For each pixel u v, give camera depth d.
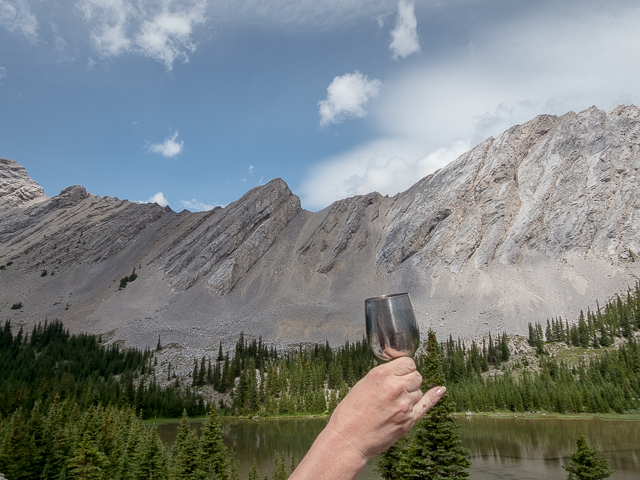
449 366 142.38
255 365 165.50
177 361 175.88
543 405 115.69
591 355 149.50
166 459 52.81
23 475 52.16
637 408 112.12
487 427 95.56
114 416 79.19
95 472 50.50
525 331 175.25
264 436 98.06
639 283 186.00
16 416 59.41
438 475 33.12
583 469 43.56
